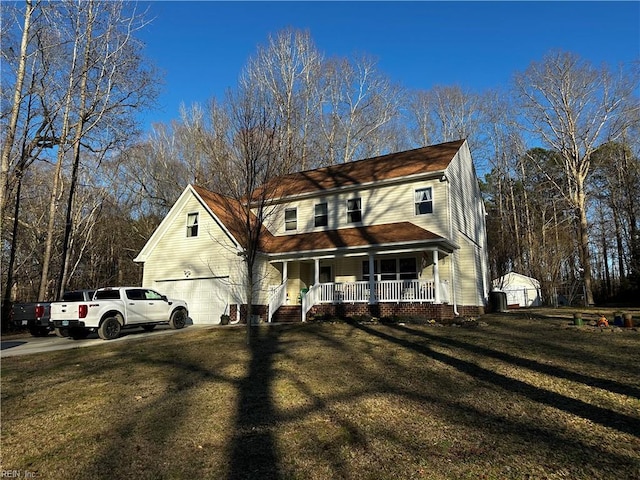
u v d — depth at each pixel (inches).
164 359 362.9
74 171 853.8
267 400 236.5
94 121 856.9
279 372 299.9
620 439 174.1
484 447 168.2
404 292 614.5
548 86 1201.4
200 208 764.0
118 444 180.2
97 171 1148.5
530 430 185.8
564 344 375.6
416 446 170.4
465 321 551.2
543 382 259.6
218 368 319.9
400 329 505.4
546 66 1203.2
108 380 294.0
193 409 224.2
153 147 1382.9
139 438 186.2
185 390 260.8
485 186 1802.4
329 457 161.9
